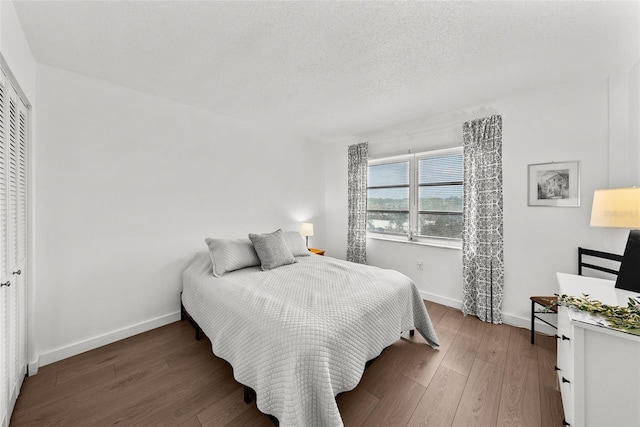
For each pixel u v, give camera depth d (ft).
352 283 6.88
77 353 6.88
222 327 5.72
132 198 7.86
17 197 5.27
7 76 4.65
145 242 8.14
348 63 6.41
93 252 7.18
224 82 7.41
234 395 5.44
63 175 6.66
